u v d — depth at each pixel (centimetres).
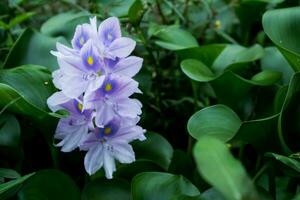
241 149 52
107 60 39
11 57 49
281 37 50
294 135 45
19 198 39
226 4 76
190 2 71
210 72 53
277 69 56
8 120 44
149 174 39
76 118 41
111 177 40
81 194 42
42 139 50
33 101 43
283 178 50
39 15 75
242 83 50
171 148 47
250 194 27
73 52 40
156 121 61
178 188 39
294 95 44
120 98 39
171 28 60
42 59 49
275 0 64
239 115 52
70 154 47
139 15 57
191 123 43
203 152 28
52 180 40
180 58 59
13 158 45
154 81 62
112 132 40
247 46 71
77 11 61
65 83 38
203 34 71
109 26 40
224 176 27
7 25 60
